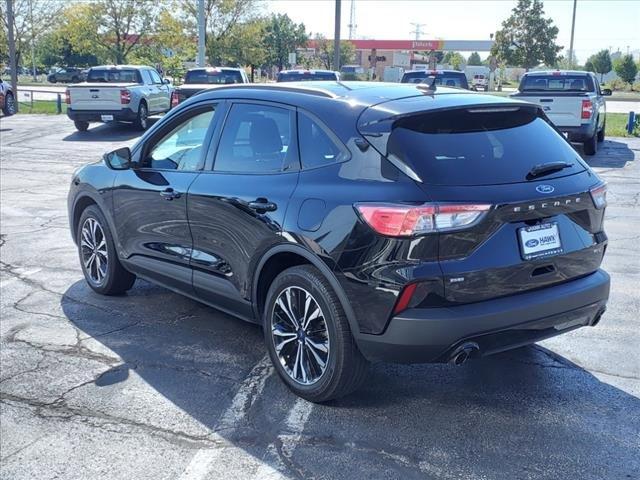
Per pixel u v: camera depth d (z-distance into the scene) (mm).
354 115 4059
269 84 4926
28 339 5230
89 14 40188
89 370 4703
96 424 3998
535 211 3771
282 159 4402
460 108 3986
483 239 3654
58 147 17750
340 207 3838
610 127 22969
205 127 5086
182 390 4414
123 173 5742
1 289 6402
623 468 3543
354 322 3816
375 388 4438
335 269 3834
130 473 3514
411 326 3605
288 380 4328
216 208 4691
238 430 3926
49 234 8492
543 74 16672
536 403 4227
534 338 3926
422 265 3572
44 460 3637
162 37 41156
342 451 3705
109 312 5824
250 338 5281
